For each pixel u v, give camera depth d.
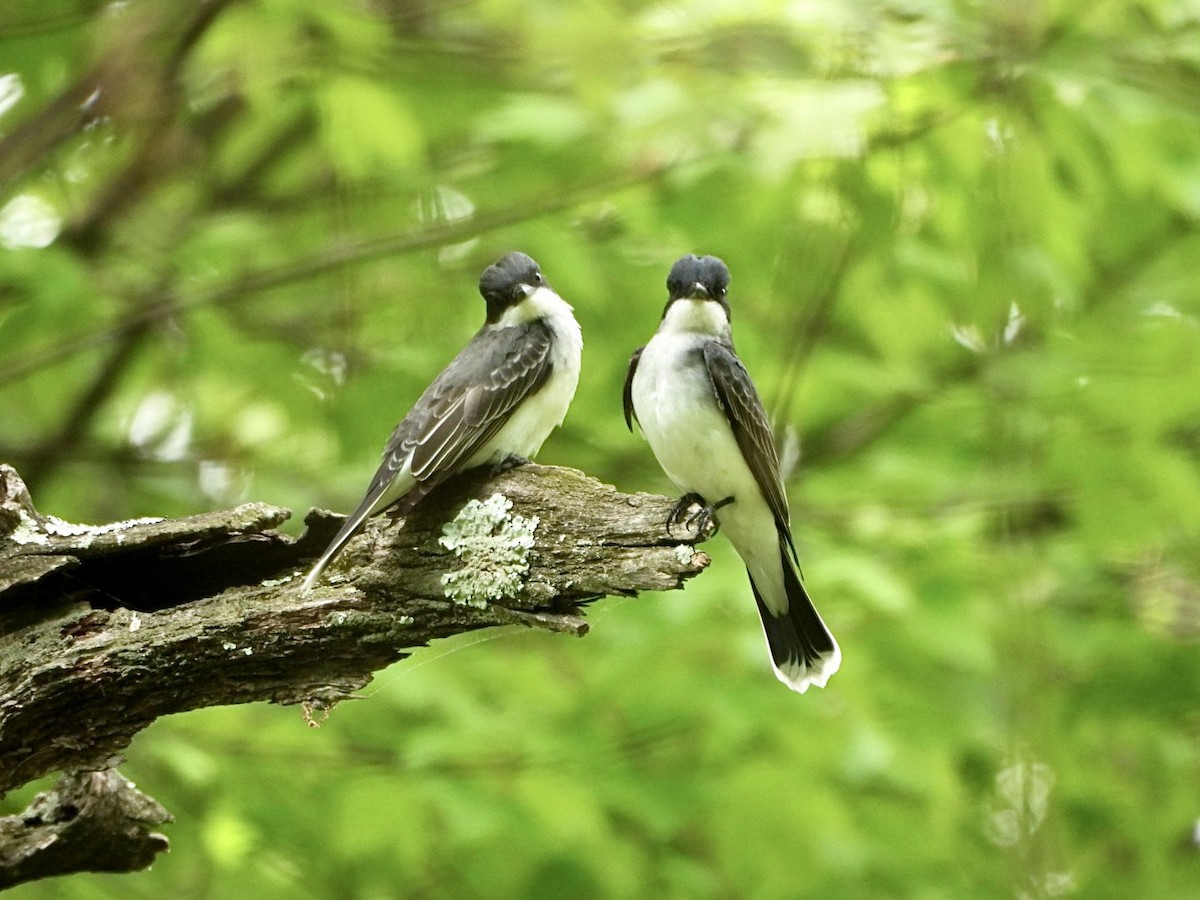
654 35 10.99
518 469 6.62
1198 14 10.79
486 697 11.52
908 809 11.70
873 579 10.71
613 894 10.95
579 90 11.22
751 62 10.98
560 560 6.28
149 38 11.19
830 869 11.09
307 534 6.69
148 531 6.50
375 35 10.51
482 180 12.60
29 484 12.62
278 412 13.40
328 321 13.13
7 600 6.43
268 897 10.83
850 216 11.42
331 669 6.47
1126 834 12.64
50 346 11.91
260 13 10.62
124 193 12.53
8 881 6.85
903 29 10.67
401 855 10.48
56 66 11.61
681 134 10.68
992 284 11.89
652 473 12.88
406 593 6.38
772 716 10.80
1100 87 10.30
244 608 6.40
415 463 7.32
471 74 12.01
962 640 10.88
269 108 11.70
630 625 11.18
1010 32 10.46
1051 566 12.60
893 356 12.92
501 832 10.37
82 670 6.29
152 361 13.15
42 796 6.97
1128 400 11.69
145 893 10.39
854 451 13.59
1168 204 13.00
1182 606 13.79
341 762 10.80
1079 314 13.10
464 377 7.96
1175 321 12.10
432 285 12.77
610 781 10.80
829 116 10.32
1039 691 11.63
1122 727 12.74
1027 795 11.48
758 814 10.83
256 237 12.41
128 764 10.46
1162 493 11.47
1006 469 12.19
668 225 12.00
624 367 12.41
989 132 10.87
